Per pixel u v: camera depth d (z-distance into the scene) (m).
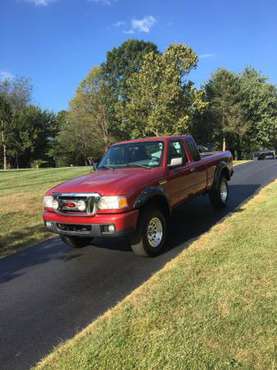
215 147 57.44
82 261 6.80
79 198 6.32
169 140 7.92
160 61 37.38
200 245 6.79
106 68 60.38
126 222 6.15
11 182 19.47
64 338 4.24
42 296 5.43
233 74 55.59
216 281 5.07
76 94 53.53
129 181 6.51
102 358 3.68
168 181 7.28
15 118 54.72
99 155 56.84
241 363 3.41
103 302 5.05
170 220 8.98
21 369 3.76
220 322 4.06
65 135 54.81
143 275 5.86
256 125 57.66
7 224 9.52
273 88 58.28
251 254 5.95
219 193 9.61
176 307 4.48
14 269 6.68
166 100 36.31
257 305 4.34
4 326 4.65
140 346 3.80
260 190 12.05
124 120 42.47
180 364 3.47
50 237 8.60
